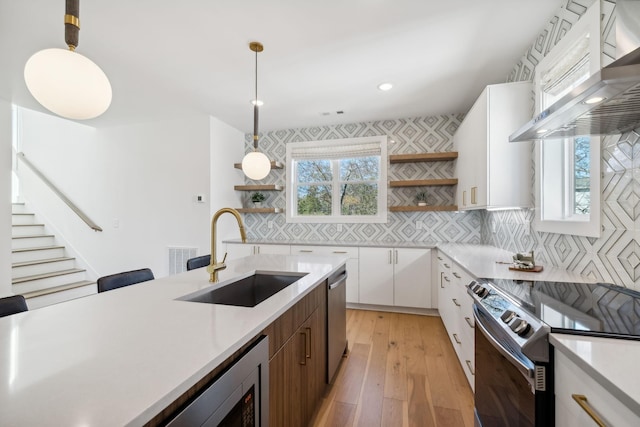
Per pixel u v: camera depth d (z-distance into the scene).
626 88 0.92
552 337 0.88
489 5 1.87
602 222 1.52
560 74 1.91
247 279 1.93
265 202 4.68
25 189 4.84
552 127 1.34
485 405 1.37
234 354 0.95
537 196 2.15
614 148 1.43
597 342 0.84
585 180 1.78
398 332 3.04
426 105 3.59
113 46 2.31
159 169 4.16
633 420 0.60
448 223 3.96
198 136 3.99
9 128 3.28
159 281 1.66
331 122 4.25
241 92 3.19
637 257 1.32
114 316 1.08
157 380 0.66
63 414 0.54
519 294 1.31
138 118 4.04
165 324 1.01
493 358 1.27
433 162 3.98
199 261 2.39
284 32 2.15
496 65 2.62
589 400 0.74
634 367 0.70
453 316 2.49
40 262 4.06
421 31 2.14
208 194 3.96
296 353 1.46
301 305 1.54
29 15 1.95
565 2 1.82
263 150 4.71
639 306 1.11
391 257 3.62
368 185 4.34
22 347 0.82
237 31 2.13
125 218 4.31
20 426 0.51
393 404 1.88
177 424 0.67
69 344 0.84
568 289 1.38
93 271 4.45
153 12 1.92
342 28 2.10
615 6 1.40
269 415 1.17
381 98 3.37
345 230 4.34
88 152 4.48
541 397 0.91
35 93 1.09
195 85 3.02
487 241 3.55
